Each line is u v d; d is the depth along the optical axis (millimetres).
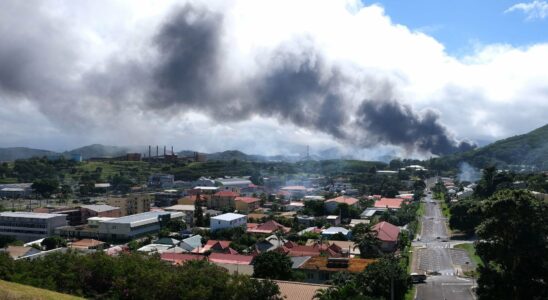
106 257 69562
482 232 70125
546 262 65625
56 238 151500
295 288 78375
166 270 67688
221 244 135500
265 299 64438
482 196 195625
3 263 64312
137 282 62219
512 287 65875
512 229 67125
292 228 175375
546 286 65000
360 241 127875
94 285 65375
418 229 181375
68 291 62531
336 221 194375
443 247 147750
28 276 62594
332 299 73250
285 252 114062
